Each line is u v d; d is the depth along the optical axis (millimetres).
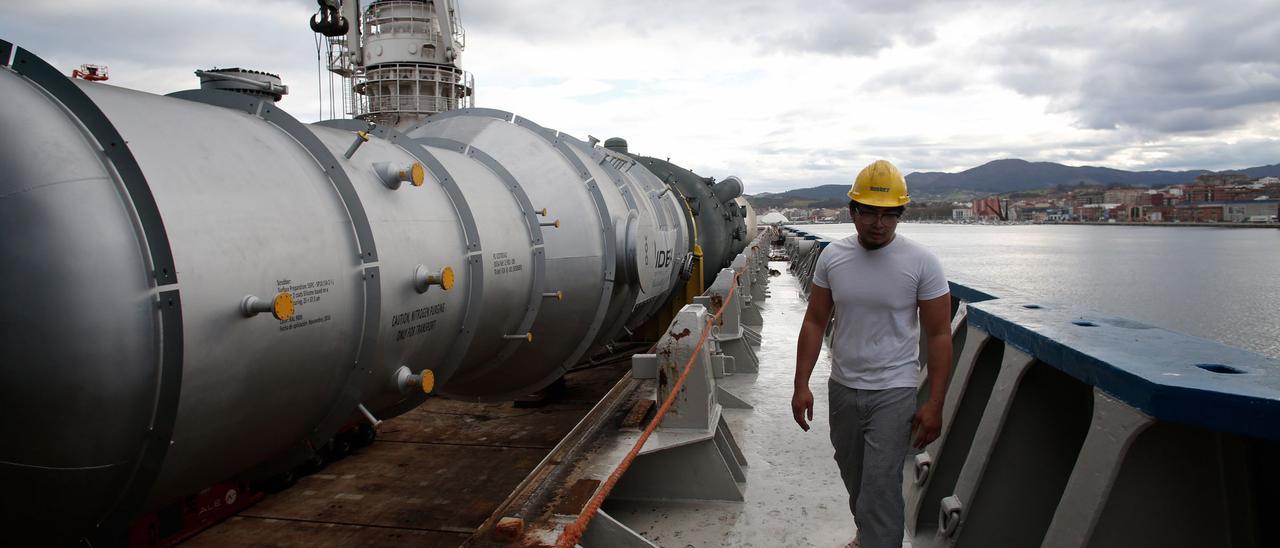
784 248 30328
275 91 3920
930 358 2881
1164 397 1936
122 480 2375
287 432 3180
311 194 3152
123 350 2201
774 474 4926
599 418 4770
